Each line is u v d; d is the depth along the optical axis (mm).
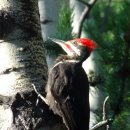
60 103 10836
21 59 10227
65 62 11609
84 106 11055
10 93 10086
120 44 13047
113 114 12109
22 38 10266
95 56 15484
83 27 16969
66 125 10750
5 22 10164
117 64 12969
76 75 11250
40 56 10438
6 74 10172
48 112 10305
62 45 12180
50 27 14336
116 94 12414
